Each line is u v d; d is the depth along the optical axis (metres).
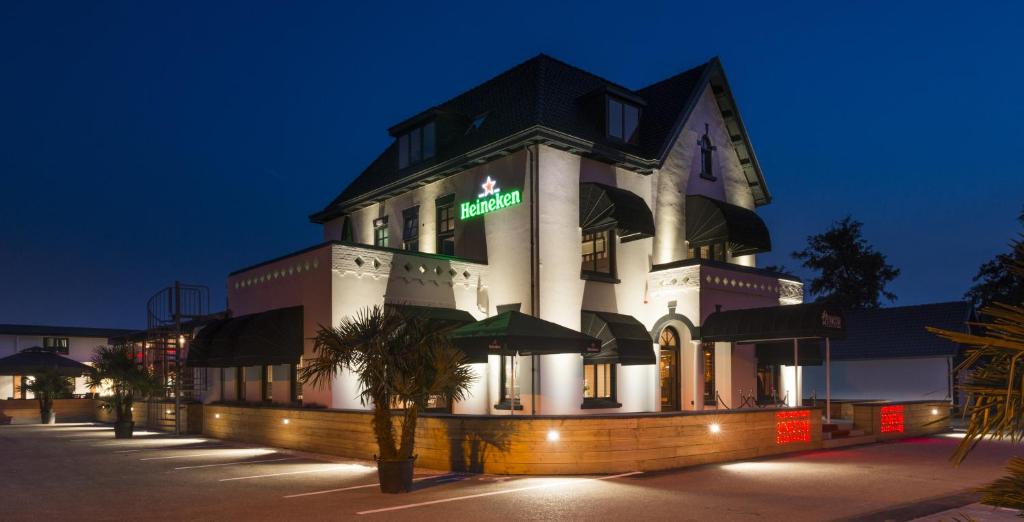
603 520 10.95
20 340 54.88
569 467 15.40
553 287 22.39
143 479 15.24
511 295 22.97
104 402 35.31
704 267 23.44
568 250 22.97
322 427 19.83
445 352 14.05
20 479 15.45
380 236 29.38
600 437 15.66
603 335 22.36
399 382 13.41
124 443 23.69
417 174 26.38
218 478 15.29
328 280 21.12
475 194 24.59
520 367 22.23
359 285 21.47
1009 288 37.69
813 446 20.50
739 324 22.20
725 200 28.44
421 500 12.56
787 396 25.94
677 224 26.12
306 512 11.55
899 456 18.98
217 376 27.17
